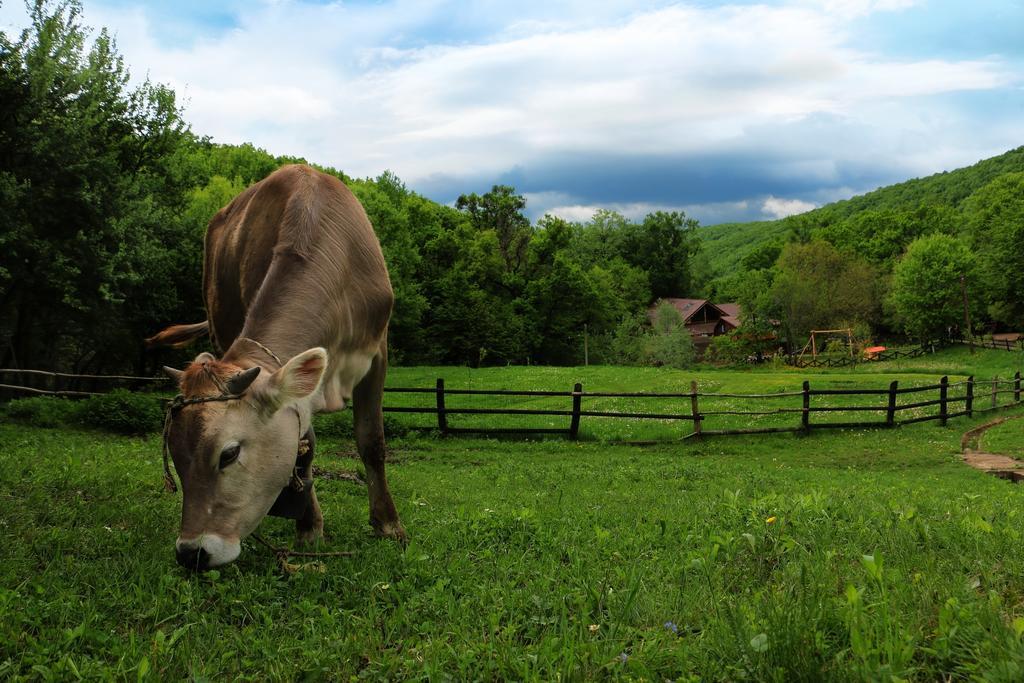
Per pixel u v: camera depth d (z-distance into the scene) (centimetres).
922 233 9531
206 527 358
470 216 6975
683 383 2822
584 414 1723
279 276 441
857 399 2439
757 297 6806
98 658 287
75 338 2678
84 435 1255
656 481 1111
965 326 6662
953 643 255
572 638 288
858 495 777
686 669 257
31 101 1894
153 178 2302
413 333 5462
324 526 545
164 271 2336
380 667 277
